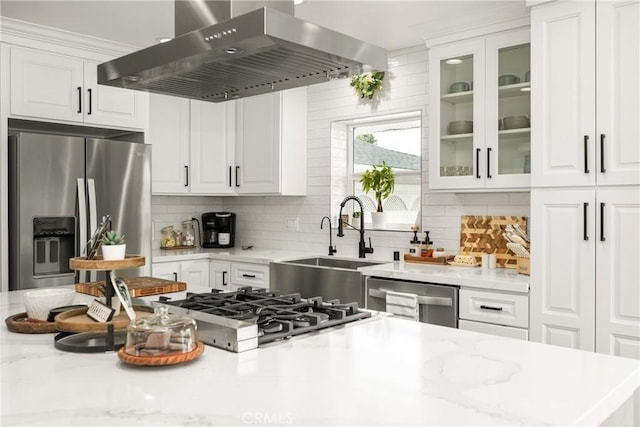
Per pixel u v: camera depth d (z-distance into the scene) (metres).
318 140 4.64
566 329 2.79
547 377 1.33
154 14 3.40
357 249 4.40
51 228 3.57
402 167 4.35
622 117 2.62
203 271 4.58
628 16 2.61
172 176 4.54
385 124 4.44
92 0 3.17
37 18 3.47
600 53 2.70
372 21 3.51
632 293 2.59
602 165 2.68
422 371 1.38
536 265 2.88
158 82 2.27
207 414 1.10
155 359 1.38
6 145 3.53
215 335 1.64
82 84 3.89
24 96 3.61
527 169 3.18
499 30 3.26
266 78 2.21
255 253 4.52
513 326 2.93
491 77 3.31
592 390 1.24
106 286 1.82
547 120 2.88
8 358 1.51
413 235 4.07
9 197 3.52
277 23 1.67
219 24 1.76
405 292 3.29
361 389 1.24
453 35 3.47
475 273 3.25
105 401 1.17
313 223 4.68
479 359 1.49
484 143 3.34
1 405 1.15
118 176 3.89
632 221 2.59
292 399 1.18
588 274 2.72
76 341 1.66
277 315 1.91
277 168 4.49
